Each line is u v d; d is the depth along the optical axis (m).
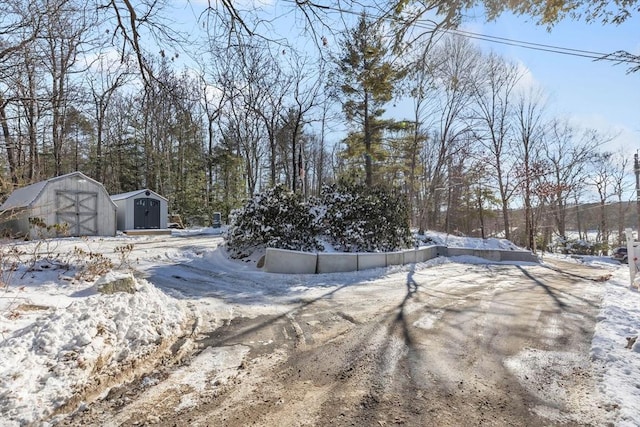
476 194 30.36
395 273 10.52
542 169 22.19
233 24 3.83
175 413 2.88
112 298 4.65
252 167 27.97
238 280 8.72
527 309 6.34
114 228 16.45
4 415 2.70
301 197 12.38
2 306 4.83
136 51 4.07
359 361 3.94
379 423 2.73
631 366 3.72
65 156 22.66
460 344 4.48
